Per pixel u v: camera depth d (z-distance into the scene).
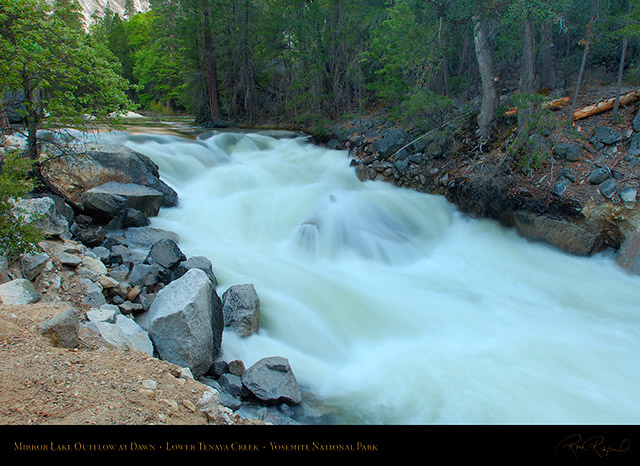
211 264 8.36
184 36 26.38
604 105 12.65
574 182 11.34
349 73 21.14
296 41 23.59
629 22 12.55
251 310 6.55
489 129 13.98
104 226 9.38
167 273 7.62
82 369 3.87
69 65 8.87
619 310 8.60
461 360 6.60
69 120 8.86
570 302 8.94
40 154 9.40
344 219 11.66
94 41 9.59
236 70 26.56
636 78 14.68
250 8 26.03
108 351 4.43
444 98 15.14
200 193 12.94
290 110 24.59
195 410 3.85
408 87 17.27
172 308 5.30
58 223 7.62
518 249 11.74
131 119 28.39
